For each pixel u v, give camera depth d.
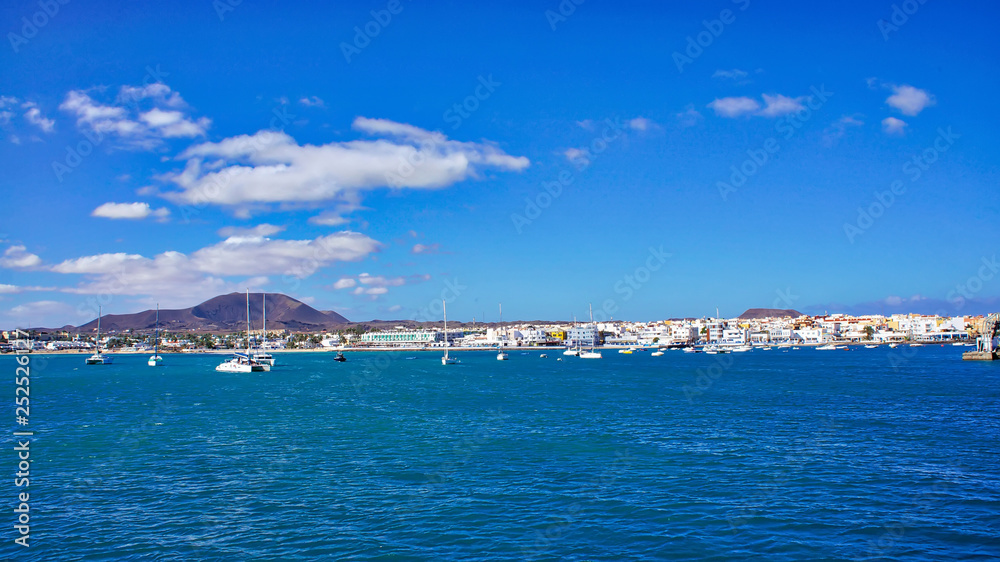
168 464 47.53
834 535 31.53
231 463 47.78
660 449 51.72
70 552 30.05
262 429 64.50
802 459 47.44
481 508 36.16
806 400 86.69
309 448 53.53
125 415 77.75
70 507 36.72
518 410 79.06
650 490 39.44
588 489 39.81
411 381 139.62
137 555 29.70
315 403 90.94
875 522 33.28
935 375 135.25
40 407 87.69
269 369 196.50
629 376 148.00
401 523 33.75
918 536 31.28
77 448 54.09
